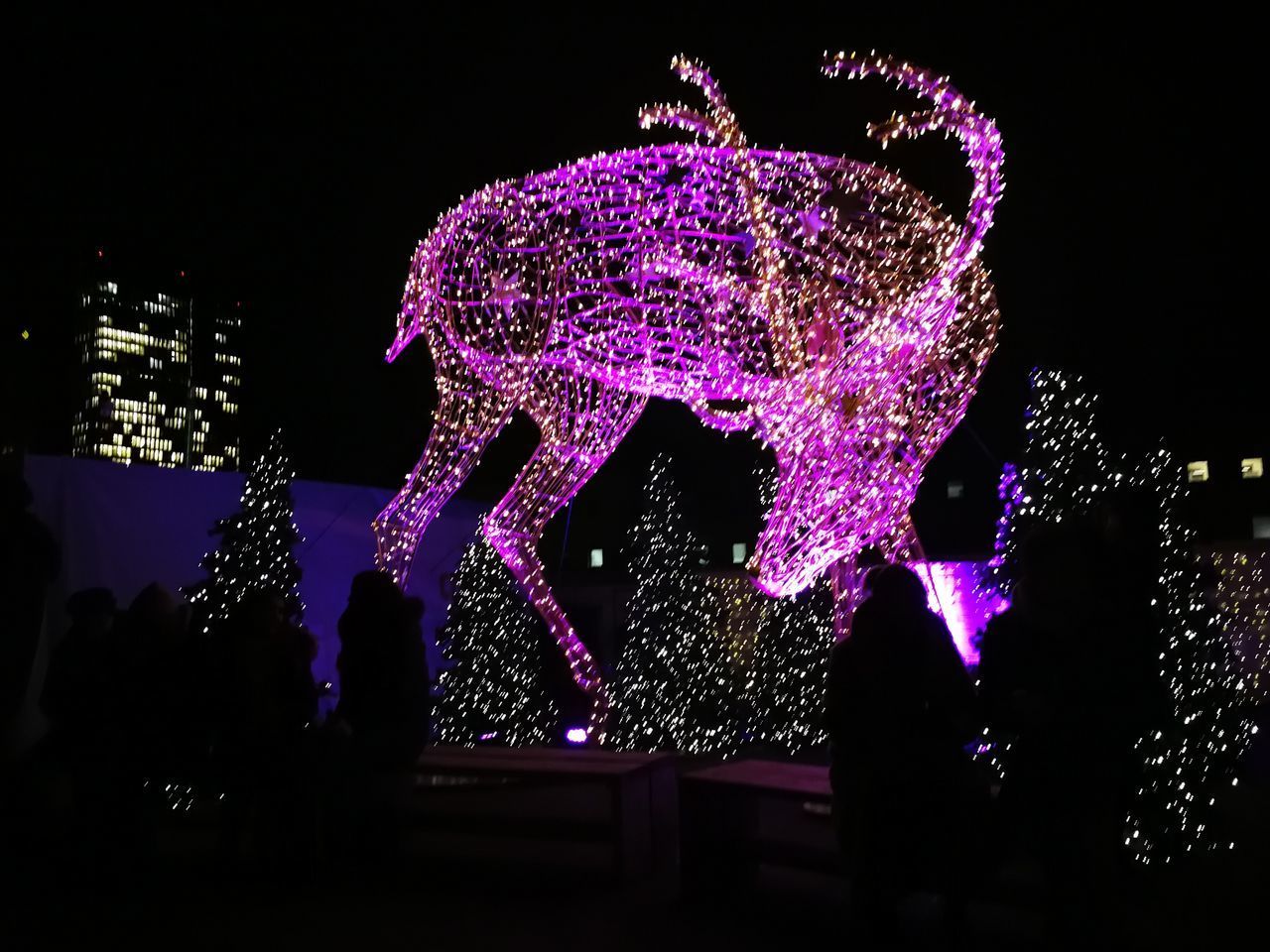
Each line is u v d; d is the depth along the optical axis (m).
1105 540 3.71
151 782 5.45
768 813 6.63
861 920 4.02
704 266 6.45
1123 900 3.50
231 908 4.92
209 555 8.38
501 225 7.16
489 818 5.62
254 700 5.29
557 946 4.37
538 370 7.61
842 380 6.10
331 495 11.27
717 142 6.21
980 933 4.41
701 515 15.55
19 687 3.29
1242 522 13.53
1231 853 5.18
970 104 5.80
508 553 8.02
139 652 5.39
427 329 7.82
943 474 14.10
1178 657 5.11
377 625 5.32
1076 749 3.38
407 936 4.50
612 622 12.62
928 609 3.92
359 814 5.54
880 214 6.17
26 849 5.37
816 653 9.44
